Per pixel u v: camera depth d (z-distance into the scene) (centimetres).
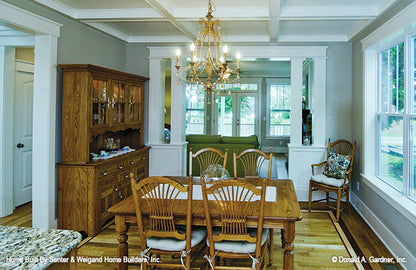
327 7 303
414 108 262
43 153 302
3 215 364
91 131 319
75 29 344
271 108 938
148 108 474
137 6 317
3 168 363
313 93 448
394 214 273
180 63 470
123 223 212
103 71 334
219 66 260
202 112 962
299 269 244
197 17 319
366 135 364
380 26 303
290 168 452
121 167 367
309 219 366
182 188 188
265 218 188
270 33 372
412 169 266
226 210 188
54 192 311
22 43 352
